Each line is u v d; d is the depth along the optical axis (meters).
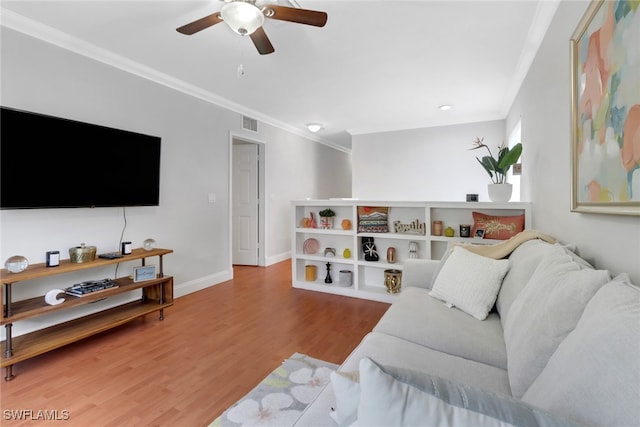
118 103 2.89
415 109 4.47
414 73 3.19
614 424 0.54
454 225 3.18
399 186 5.48
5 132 2.10
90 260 2.42
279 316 2.93
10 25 2.21
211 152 3.93
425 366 1.22
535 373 0.94
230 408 1.64
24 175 2.19
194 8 2.13
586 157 1.39
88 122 2.66
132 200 2.90
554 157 1.99
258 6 1.89
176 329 2.64
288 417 1.57
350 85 3.53
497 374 1.19
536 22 2.22
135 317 2.58
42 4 2.08
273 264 5.28
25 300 2.25
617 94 1.10
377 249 3.59
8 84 2.22
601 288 0.85
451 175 5.10
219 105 4.04
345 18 2.21
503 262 1.79
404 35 2.44
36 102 2.36
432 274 2.30
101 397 1.74
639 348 0.58
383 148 5.60
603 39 1.21
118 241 2.91
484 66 3.01
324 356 2.19
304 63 2.96
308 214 4.02
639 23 0.96
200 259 3.80
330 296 3.53
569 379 0.67
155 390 1.80
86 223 2.67
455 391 0.56
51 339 2.14
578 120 1.48
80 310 2.71
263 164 5.07
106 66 2.79
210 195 3.92
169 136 3.39
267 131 5.08
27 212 2.30
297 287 3.86
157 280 2.79
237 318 2.88
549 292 1.07
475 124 4.93
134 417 1.58
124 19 2.26
